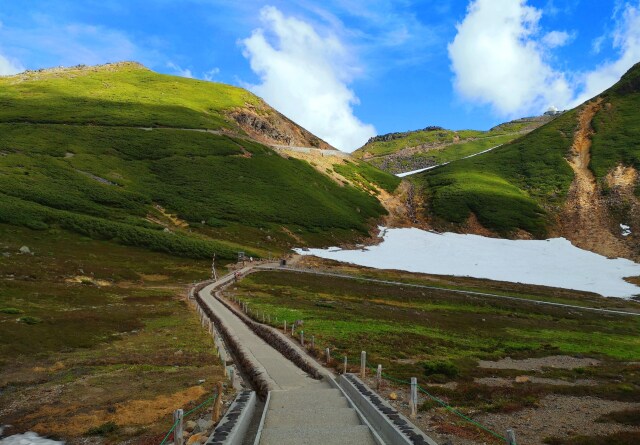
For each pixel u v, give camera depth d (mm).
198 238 100500
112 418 15266
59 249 71625
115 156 137250
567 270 109500
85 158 128500
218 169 146625
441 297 74812
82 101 183375
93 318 36594
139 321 38625
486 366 30625
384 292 74875
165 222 107812
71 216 86000
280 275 80812
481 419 16078
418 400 17094
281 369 22438
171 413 15578
